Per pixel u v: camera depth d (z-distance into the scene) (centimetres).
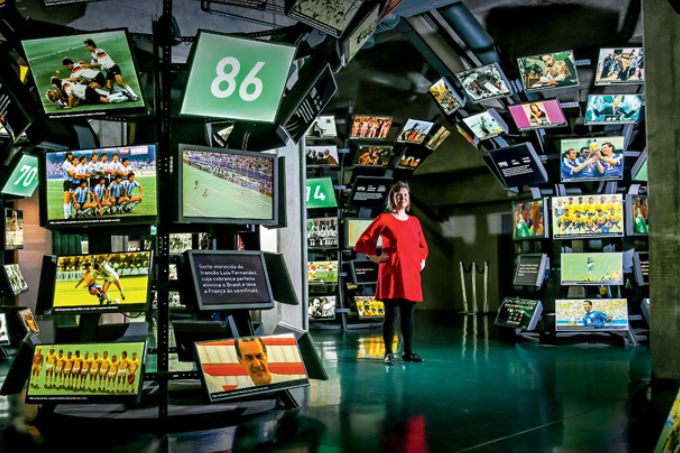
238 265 390
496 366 580
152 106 407
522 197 1140
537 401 432
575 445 327
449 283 1350
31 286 1052
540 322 788
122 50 347
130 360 370
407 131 947
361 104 1189
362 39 417
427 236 1388
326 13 375
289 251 671
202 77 356
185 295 382
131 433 358
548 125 734
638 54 685
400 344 767
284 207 419
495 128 770
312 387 485
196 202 370
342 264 1005
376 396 451
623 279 746
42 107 366
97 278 379
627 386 482
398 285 588
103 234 392
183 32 621
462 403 426
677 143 496
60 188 378
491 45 816
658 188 504
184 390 471
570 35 836
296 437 346
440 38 830
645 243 838
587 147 722
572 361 608
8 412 418
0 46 380
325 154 942
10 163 627
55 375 380
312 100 424
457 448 323
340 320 1010
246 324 408
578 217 736
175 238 850
